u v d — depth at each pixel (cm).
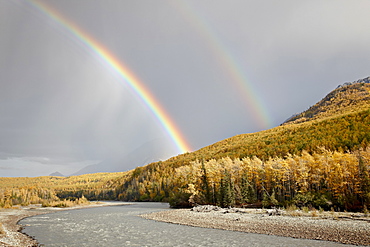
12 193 14738
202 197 8194
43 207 11169
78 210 9444
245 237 3250
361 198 5344
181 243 3003
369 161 5666
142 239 3303
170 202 9375
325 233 3198
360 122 10819
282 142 12750
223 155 14512
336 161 6203
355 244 2666
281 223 4056
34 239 3338
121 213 7569
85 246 2928
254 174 8144
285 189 7081
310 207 5512
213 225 4338
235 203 7288
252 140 17638
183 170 9900
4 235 3388
